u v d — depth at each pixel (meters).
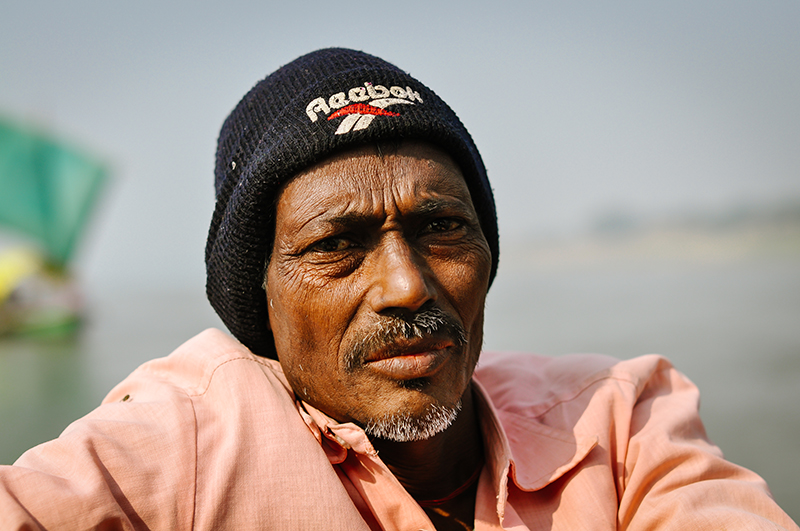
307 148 1.26
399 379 1.23
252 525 1.11
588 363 1.67
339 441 1.27
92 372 5.36
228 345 1.39
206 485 1.12
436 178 1.31
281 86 1.44
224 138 1.54
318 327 1.27
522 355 1.83
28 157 7.40
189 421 1.20
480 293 1.37
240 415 1.23
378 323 1.23
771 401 4.06
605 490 1.37
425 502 1.42
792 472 3.09
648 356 1.70
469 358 1.37
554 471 1.38
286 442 1.21
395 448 1.37
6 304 6.86
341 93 1.31
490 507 1.36
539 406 1.58
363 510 1.29
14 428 3.92
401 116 1.28
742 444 3.46
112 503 1.04
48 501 1.00
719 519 1.28
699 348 5.52
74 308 7.33
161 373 1.43
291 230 1.29
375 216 1.25
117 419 1.18
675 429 1.51
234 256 1.37
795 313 6.86
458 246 1.33
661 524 1.33
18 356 6.00
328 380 1.28
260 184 1.29
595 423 1.47
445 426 1.25
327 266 1.27
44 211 7.36
